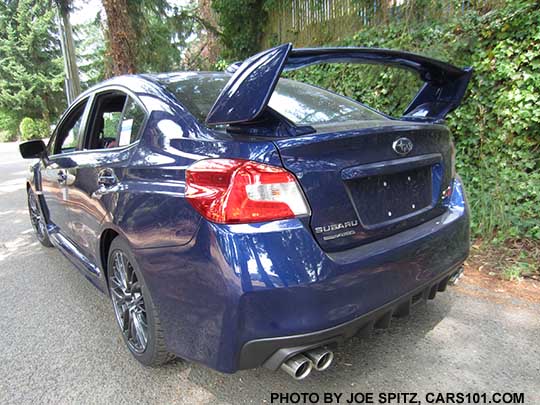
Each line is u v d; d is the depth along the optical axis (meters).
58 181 3.20
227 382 2.11
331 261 1.62
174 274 1.76
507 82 4.04
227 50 9.64
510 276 3.11
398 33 5.14
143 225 1.92
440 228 2.09
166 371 2.22
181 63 10.53
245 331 1.55
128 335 2.38
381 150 1.86
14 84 26.61
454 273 2.27
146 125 2.16
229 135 1.75
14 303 3.12
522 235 3.62
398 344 2.36
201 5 11.53
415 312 2.69
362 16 6.26
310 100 2.46
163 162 1.90
